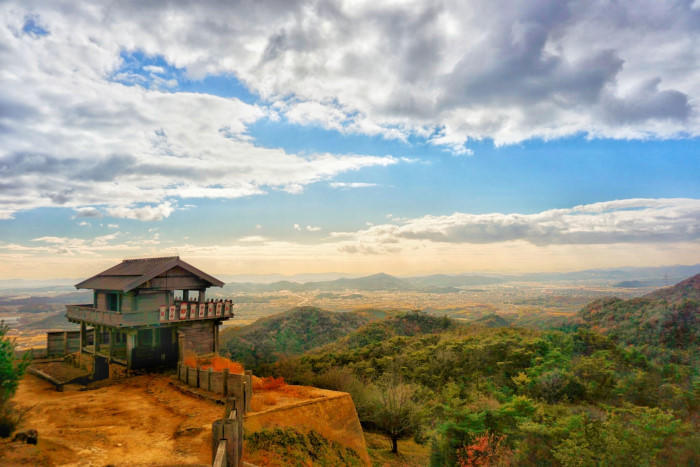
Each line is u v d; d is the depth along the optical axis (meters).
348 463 15.24
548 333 48.66
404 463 23.75
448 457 20.56
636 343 58.06
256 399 16.41
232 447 6.99
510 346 43.50
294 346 77.88
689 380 32.28
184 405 16.62
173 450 11.77
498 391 32.56
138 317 24.80
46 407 16.67
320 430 15.74
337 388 32.03
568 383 31.64
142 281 25.53
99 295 29.83
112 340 26.89
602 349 43.62
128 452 11.48
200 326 28.36
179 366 21.41
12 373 10.08
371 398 29.41
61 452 10.59
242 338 76.75
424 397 33.59
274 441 13.48
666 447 16.48
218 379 17.89
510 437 20.25
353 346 69.62
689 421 22.20
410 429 27.86
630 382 31.05
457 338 53.62
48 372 26.89
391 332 78.44
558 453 16.95
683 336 54.41
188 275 28.72
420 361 43.22
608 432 17.22
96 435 12.82
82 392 20.44
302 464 13.29
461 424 20.95
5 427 9.99
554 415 22.20
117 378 24.02
